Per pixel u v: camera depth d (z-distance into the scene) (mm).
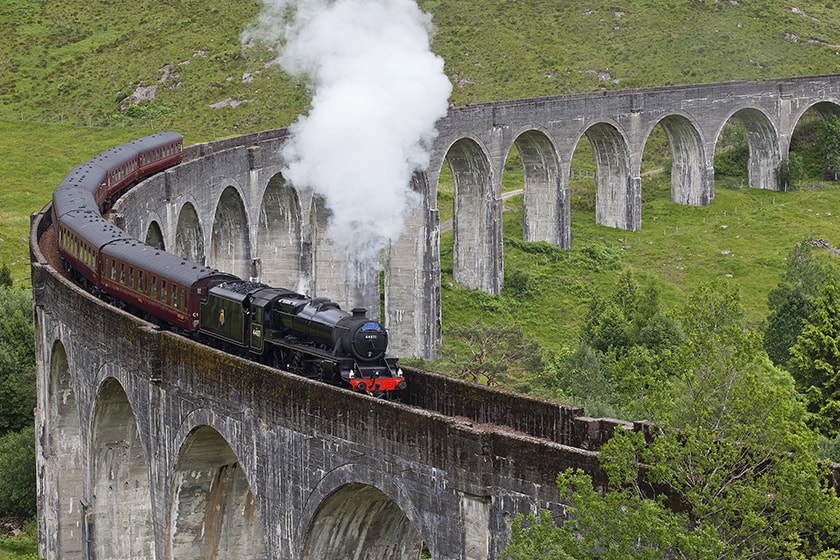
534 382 86875
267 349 54438
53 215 85250
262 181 102875
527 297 122812
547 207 133625
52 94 174750
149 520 62062
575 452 36406
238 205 100938
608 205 142250
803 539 33406
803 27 195750
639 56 183375
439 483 38938
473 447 37875
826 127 159125
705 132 146500
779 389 37719
